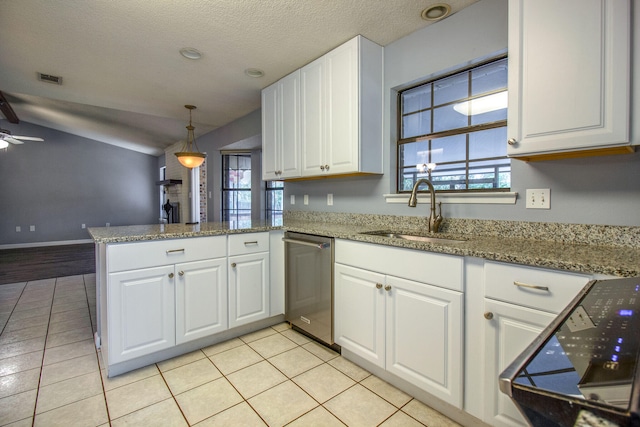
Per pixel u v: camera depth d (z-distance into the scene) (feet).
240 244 7.99
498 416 4.49
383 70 8.07
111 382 6.21
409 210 7.70
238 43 7.76
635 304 2.04
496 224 6.17
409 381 5.59
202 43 7.75
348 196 9.21
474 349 4.75
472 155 6.86
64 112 19.03
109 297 6.23
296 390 5.95
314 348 7.59
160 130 19.97
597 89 4.22
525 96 4.80
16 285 13.23
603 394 1.26
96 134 24.71
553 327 1.94
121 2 6.14
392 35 7.55
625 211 4.81
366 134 7.66
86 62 8.71
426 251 5.28
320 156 8.43
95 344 7.86
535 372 1.51
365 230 7.63
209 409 5.43
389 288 5.86
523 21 4.79
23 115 22.03
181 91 11.00
